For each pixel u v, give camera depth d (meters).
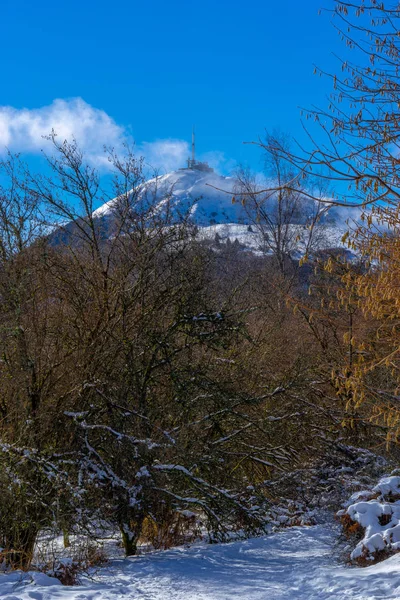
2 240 11.47
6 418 11.01
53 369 11.50
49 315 11.73
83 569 9.93
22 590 8.27
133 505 11.55
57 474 10.54
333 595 7.95
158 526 13.75
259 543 12.78
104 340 12.12
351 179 5.67
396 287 8.45
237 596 8.27
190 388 13.46
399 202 7.32
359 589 8.05
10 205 11.80
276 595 8.30
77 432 11.60
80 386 11.62
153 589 8.75
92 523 11.64
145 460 12.09
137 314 12.78
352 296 10.30
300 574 9.59
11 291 11.04
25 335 11.15
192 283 13.40
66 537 10.99
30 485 10.32
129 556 11.88
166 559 11.21
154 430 12.72
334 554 10.70
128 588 8.78
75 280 12.19
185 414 13.60
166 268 13.30
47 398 11.40
